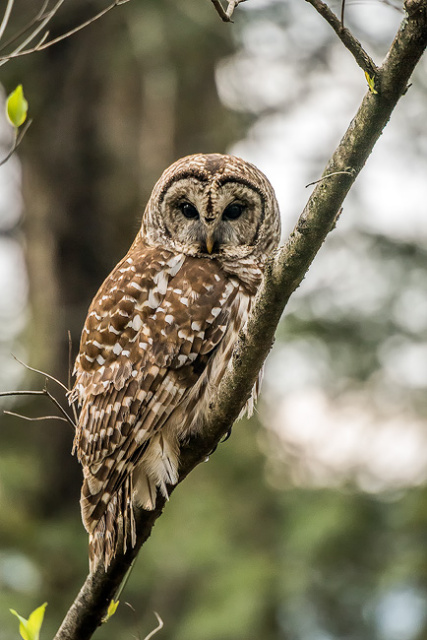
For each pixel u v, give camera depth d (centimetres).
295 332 1538
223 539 1456
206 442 615
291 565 1419
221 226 718
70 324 1616
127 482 622
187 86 1520
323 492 1507
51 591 1352
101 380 663
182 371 656
